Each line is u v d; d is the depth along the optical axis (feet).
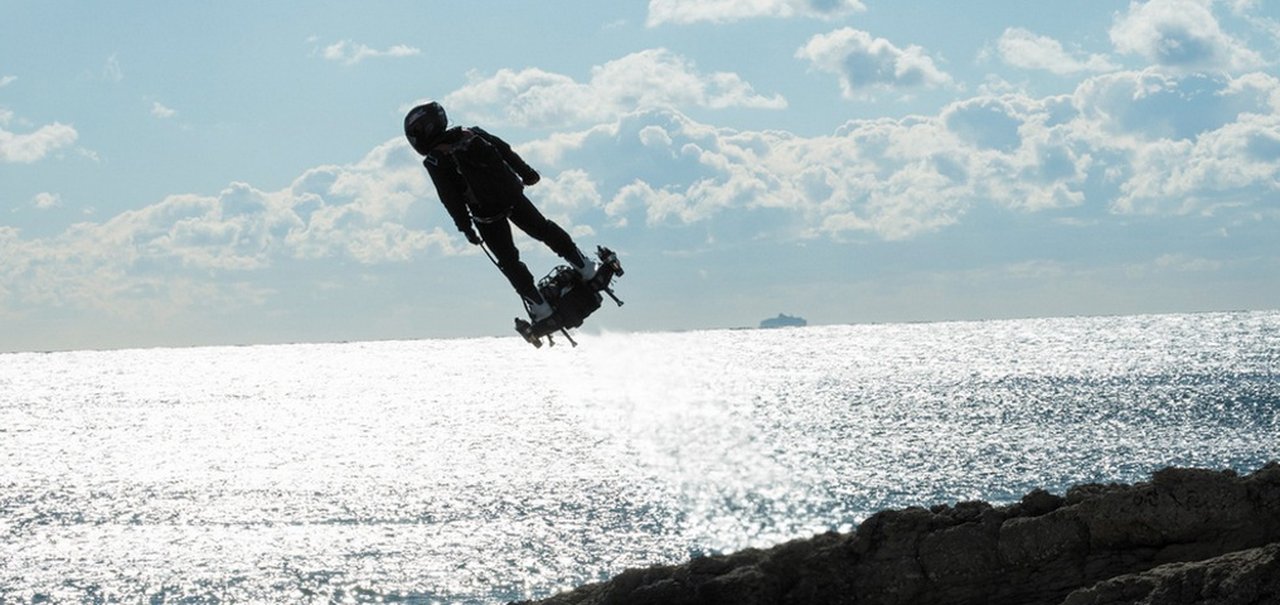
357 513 437.58
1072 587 84.17
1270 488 84.48
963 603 86.33
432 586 308.19
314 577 325.01
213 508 469.16
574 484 484.33
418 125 58.34
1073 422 645.10
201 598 307.78
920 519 90.94
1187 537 83.87
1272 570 72.13
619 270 62.28
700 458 558.56
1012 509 90.07
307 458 645.51
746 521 382.42
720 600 88.89
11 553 377.50
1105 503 85.35
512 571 321.52
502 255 60.85
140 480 572.51
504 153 60.59
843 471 486.79
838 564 89.81
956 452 534.37
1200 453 500.74
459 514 421.59
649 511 405.80
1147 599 74.64
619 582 93.20
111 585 326.03
